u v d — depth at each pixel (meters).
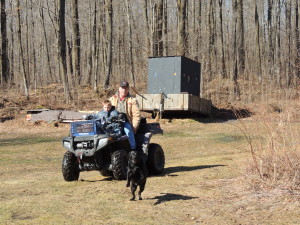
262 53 48.94
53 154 14.86
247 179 7.82
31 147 16.44
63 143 9.01
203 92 35.47
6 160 13.55
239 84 38.50
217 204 6.62
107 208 6.66
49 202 7.16
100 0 43.09
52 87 35.50
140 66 47.94
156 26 35.75
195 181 8.55
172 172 9.98
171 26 52.00
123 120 8.90
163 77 25.27
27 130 21.56
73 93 31.38
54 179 9.71
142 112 26.44
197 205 6.63
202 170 9.88
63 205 6.94
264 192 7.06
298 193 6.83
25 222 6.03
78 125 8.88
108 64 33.47
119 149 9.20
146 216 6.15
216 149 15.31
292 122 7.88
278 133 7.89
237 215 6.00
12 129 21.94
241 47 43.34
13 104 28.39
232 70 38.88
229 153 14.04
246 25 62.28
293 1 52.62
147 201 7.01
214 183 8.15
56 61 64.06
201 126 22.52
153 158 9.52
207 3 51.91
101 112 9.20
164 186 8.18
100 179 9.34
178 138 18.48
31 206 6.93
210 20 44.22
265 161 7.99
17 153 15.05
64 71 29.84
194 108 24.39
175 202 6.87
